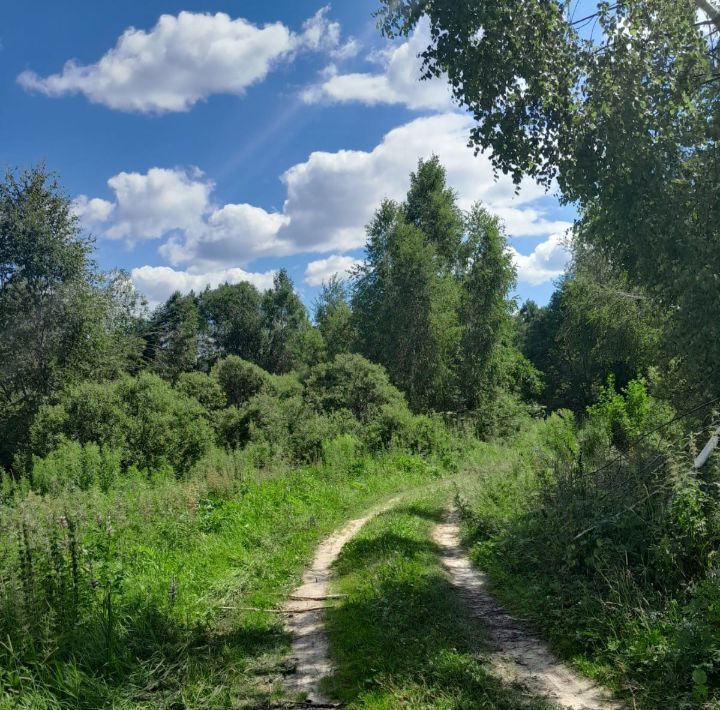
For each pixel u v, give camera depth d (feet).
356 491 61.16
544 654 20.54
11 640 18.72
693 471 25.43
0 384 103.76
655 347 43.11
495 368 141.28
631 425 56.24
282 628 23.00
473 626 22.71
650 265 31.32
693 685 16.69
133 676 17.81
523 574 29.91
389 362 136.87
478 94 31.42
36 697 15.97
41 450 80.64
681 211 29.17
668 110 28.94
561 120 30.60
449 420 123.85
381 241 140.67
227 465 64.39
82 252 108.17
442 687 17.12
